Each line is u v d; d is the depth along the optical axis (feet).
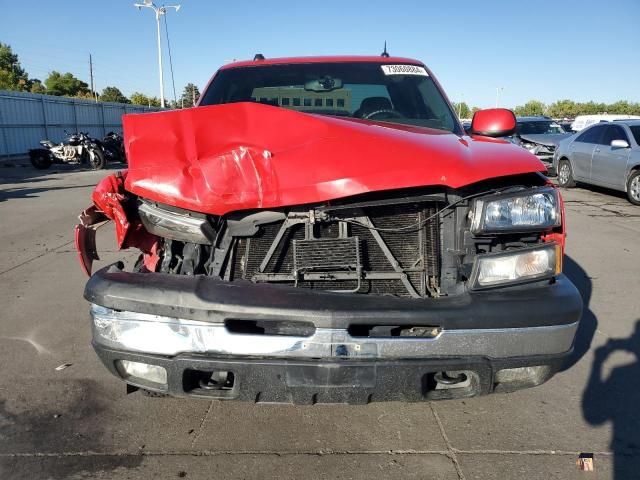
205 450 8.82
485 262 7.84
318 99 13.24
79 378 11.36
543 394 10.60
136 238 9.29
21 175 58.44
